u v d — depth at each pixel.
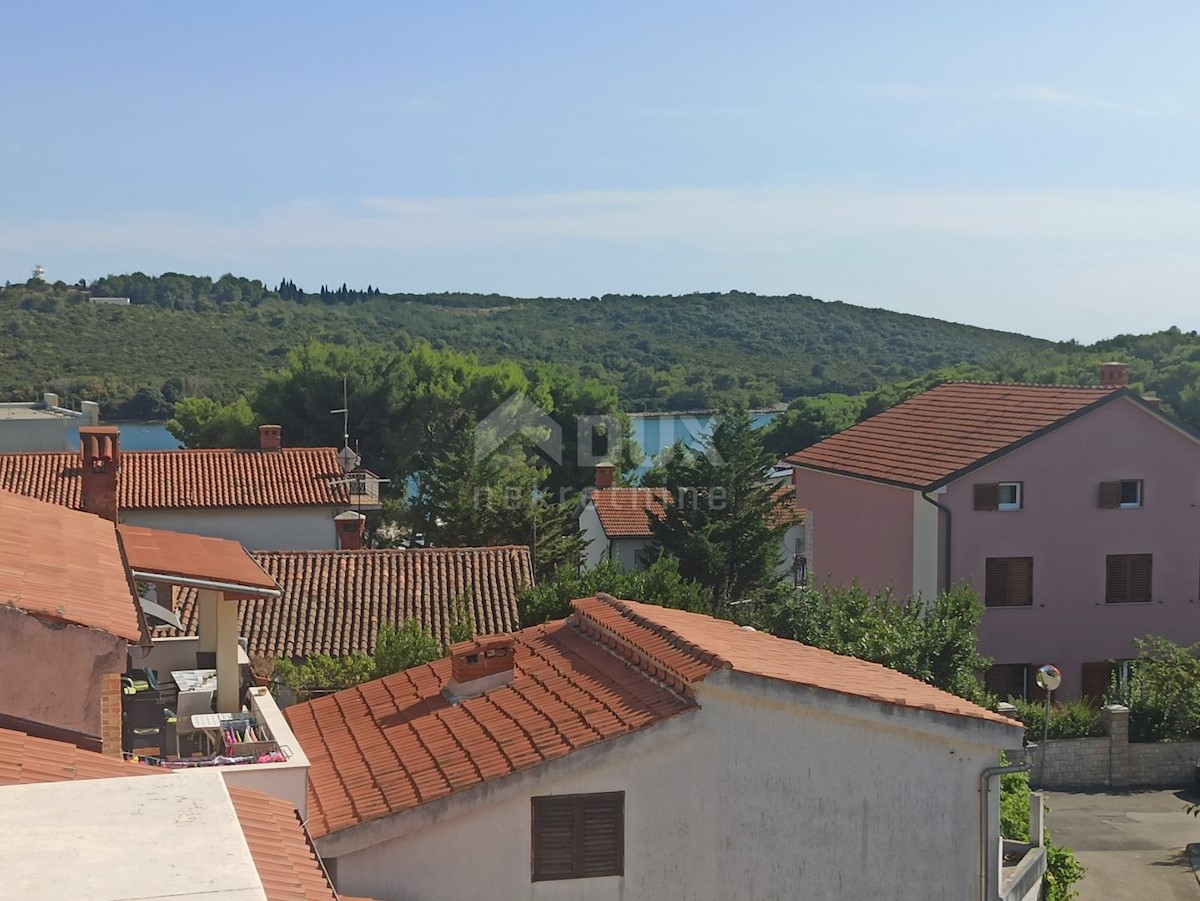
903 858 12.61
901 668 27.30
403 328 170.88
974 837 12.84
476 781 11.58
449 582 32.47
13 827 6.68
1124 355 101.75
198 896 5.82
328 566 32.62
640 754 11.88
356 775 12.64
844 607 29.86
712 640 13.95
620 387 143.88
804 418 96.44
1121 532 36.78
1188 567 37.28
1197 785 31.11
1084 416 36.34
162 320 148.25
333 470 46.75
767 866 12.23
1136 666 35.03
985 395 41.78
